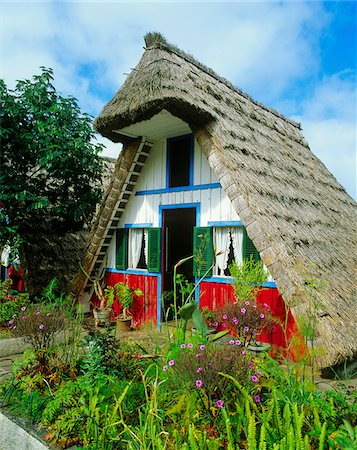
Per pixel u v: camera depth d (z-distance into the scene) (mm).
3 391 3291
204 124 5746
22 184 7043
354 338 3916
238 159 5492
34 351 3479
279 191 5797
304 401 2488
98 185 8547
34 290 7516
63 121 7438
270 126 8547
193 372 2359
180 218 8414
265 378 2889
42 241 8039
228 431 2035
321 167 9383
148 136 6770
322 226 6156
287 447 1969
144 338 5410
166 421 2592
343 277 5059
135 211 7301
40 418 2801
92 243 7367
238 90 8438
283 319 5027
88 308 7891
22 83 7273
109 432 2424
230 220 5844
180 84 5727
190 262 8758
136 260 7344
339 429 2230
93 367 3008
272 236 4605
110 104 6215
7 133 6762
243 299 4941
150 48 6516
